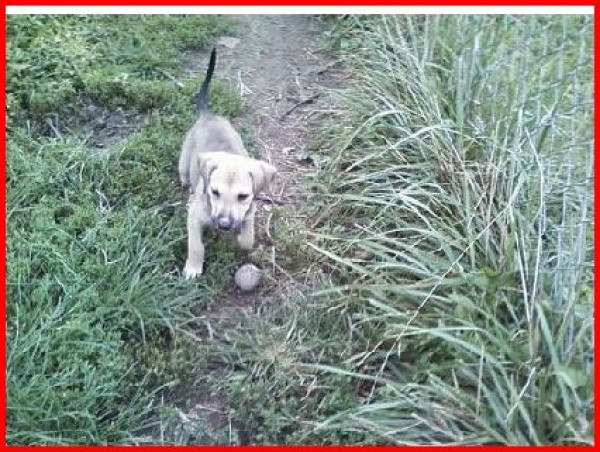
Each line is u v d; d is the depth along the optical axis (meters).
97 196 1.48
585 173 1.33
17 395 1.11
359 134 1.57
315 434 1.11
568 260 1.17
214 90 1.75
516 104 1.45
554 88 1.48
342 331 1.25
